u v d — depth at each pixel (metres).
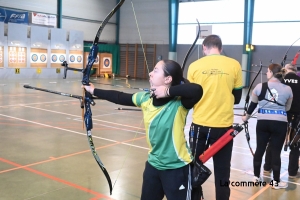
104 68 21.05
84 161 4.25
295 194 3.40
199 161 2.39
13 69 16.30
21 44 16.50
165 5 19.75
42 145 4.96
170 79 1.91
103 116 7.62
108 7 21.36
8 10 15.92
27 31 16.72
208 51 2.68
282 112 3.37
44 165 4.05
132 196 3.22
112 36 21.84
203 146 2.65
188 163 1.94
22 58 16.66
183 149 1.93
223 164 2.56
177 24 18.83
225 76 2.55
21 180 3.54
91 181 3.57
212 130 2.57
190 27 18.48
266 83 3.37
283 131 3.38
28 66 16.94
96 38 2.18
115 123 6.88
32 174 3.73
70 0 19.17
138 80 19.67
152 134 1.91
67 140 5.30
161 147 1.91
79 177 3.68
